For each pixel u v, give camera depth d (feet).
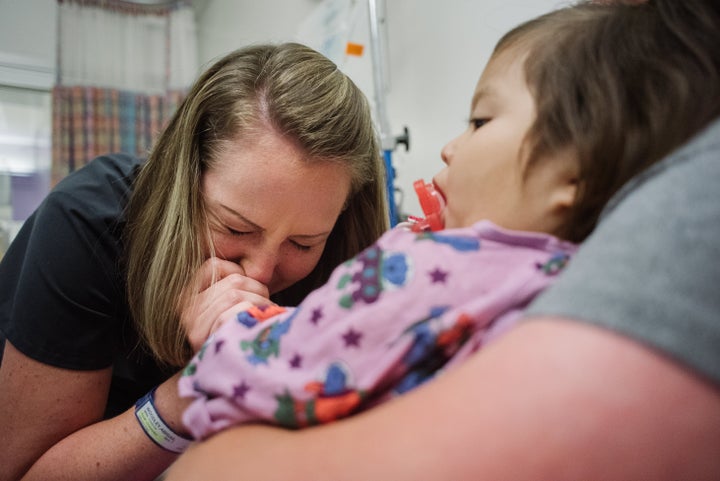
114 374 2.72
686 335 0.76
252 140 2.26
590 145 1.27
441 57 4.48
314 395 1.26
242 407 1.36
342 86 2.63
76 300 2.29
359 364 1.27
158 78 10.27
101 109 9.56
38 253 2.33
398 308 1.29
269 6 7.98
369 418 1.01
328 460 0.98
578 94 1.32
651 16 1.36
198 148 2.44
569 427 0.78
